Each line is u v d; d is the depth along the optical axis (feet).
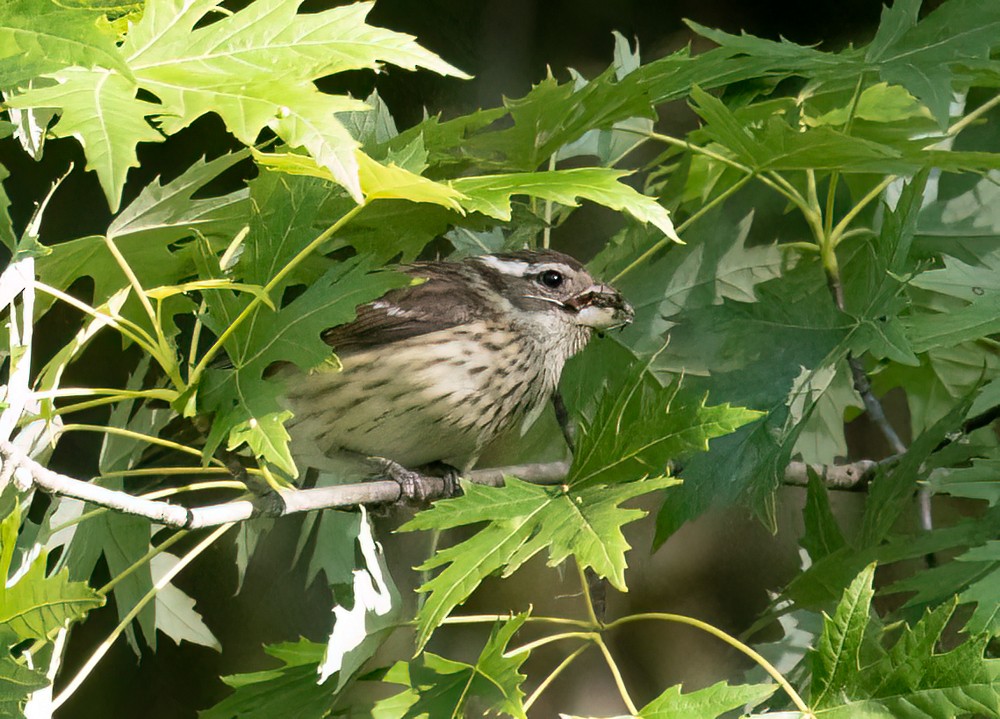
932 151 17.19
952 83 17.29
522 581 17.94
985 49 17.20
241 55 16.80
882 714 16.88
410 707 16.98
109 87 16.79
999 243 17.47
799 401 17.21
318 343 16.94
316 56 16.80
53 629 16.80
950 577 17.02
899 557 17.08
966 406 17.13
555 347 17.39
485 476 17.28
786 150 17.21
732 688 16.89
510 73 17.93
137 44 16.80
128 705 17.72
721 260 17.47
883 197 17.43
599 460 16.99
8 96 16.83
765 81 17.29
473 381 17.33
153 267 17.15
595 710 17.90
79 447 17.67
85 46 16.71
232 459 16.99
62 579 16.80
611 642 17.94
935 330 17.04
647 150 17.94
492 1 17.92
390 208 17.17
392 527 17.76
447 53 17.88
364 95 17.80
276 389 16.94
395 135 17.28
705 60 17.24
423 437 17.33
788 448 17.17
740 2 18.01
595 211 17.92
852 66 17.21
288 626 17.76
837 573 17.11
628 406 17.01
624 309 17.38
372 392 17.30
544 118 17.19
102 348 17.67
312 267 17.17
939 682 16.87
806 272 17.40
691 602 17.94
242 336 16.97
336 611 16.96
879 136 17.40
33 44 16.71
